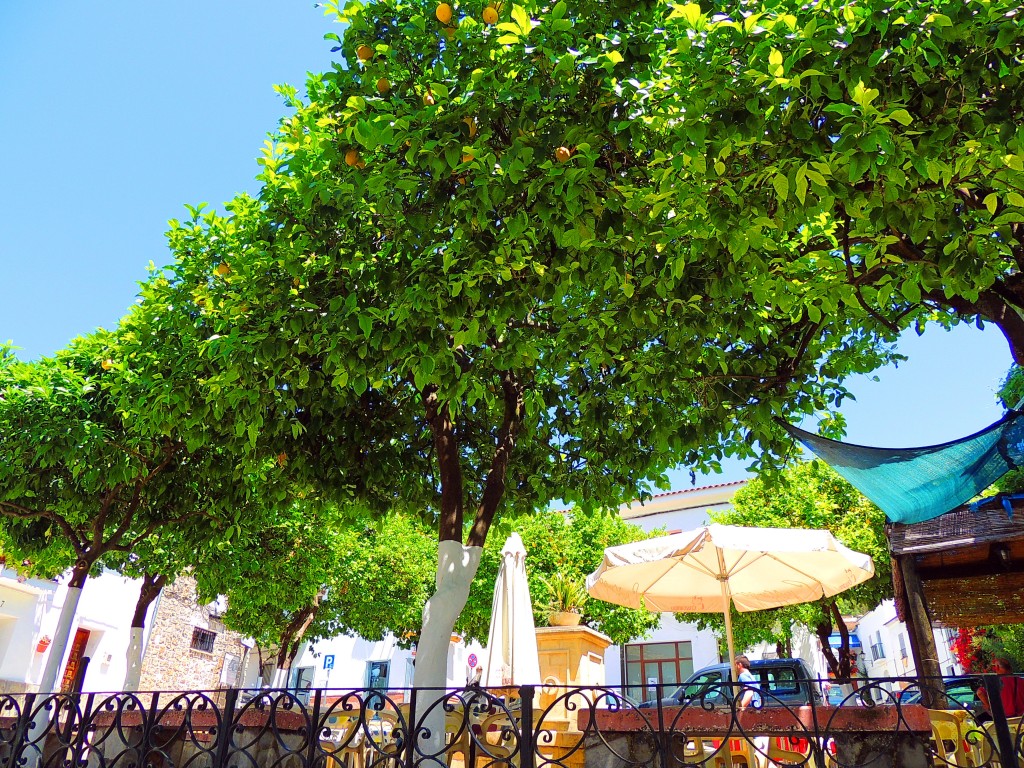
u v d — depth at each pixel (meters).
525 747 3.63
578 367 6.18
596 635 9.80
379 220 4.63
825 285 4.06
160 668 22.55
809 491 15.16
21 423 6.92
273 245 4.83
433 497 7.29
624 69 3.55
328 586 17.02
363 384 4.77
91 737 5.33
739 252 3.60
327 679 29.86
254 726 4.64
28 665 18.42
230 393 5.16
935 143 3.10
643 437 6.32
